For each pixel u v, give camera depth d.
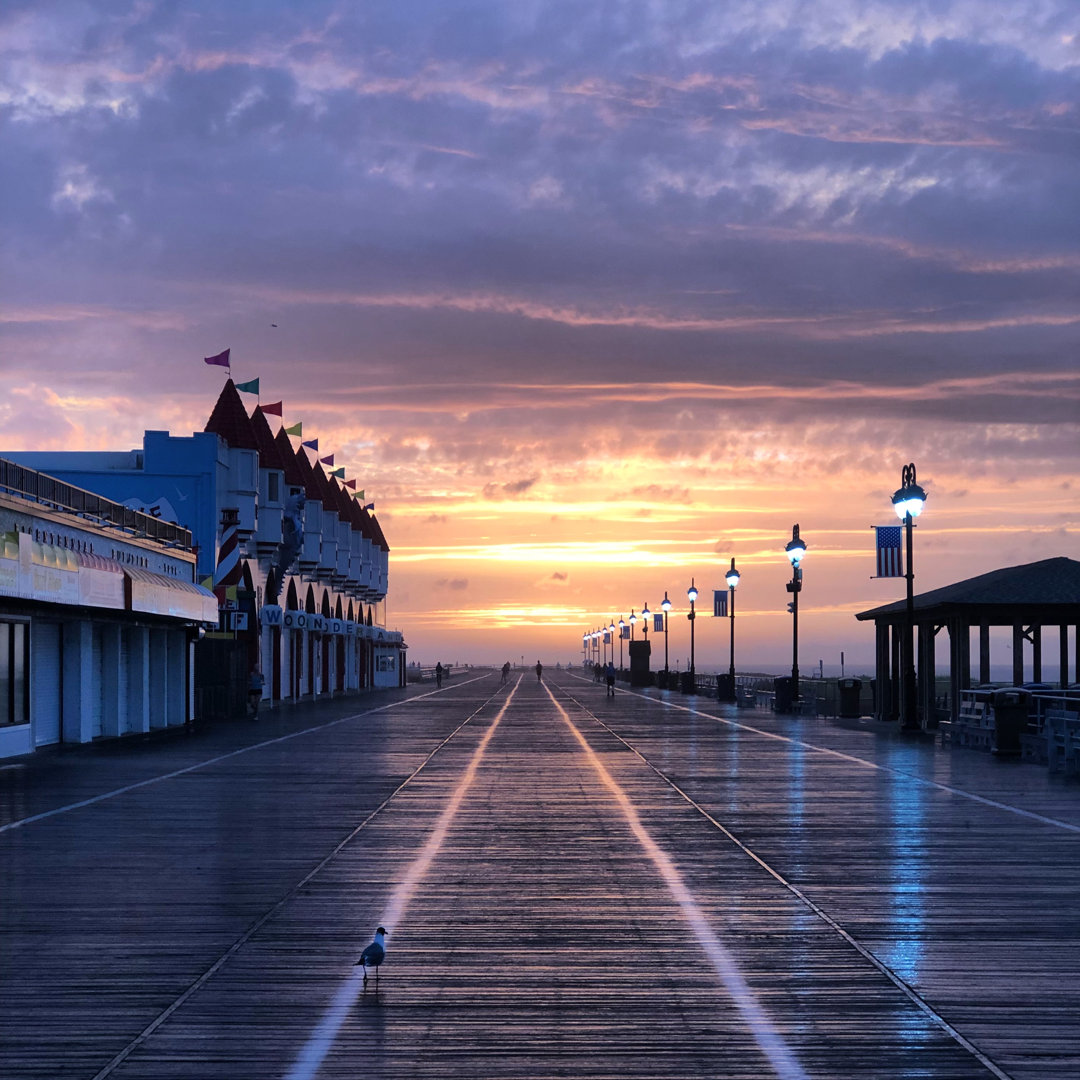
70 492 35.97
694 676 85.00
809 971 10.02
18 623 32.41
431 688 110.25
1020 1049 8.12
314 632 83.31
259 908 12.38
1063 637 39.19
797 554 56.19
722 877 14.14
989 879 13.99
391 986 9.58
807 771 26.95
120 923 11.71
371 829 17.98
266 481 67.88
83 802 21.31
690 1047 8.18
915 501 38.38
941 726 36.94
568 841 16.86
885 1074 7.69
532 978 9.80
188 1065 7.83
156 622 43.38
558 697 80.31
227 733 41.72
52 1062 7.89
